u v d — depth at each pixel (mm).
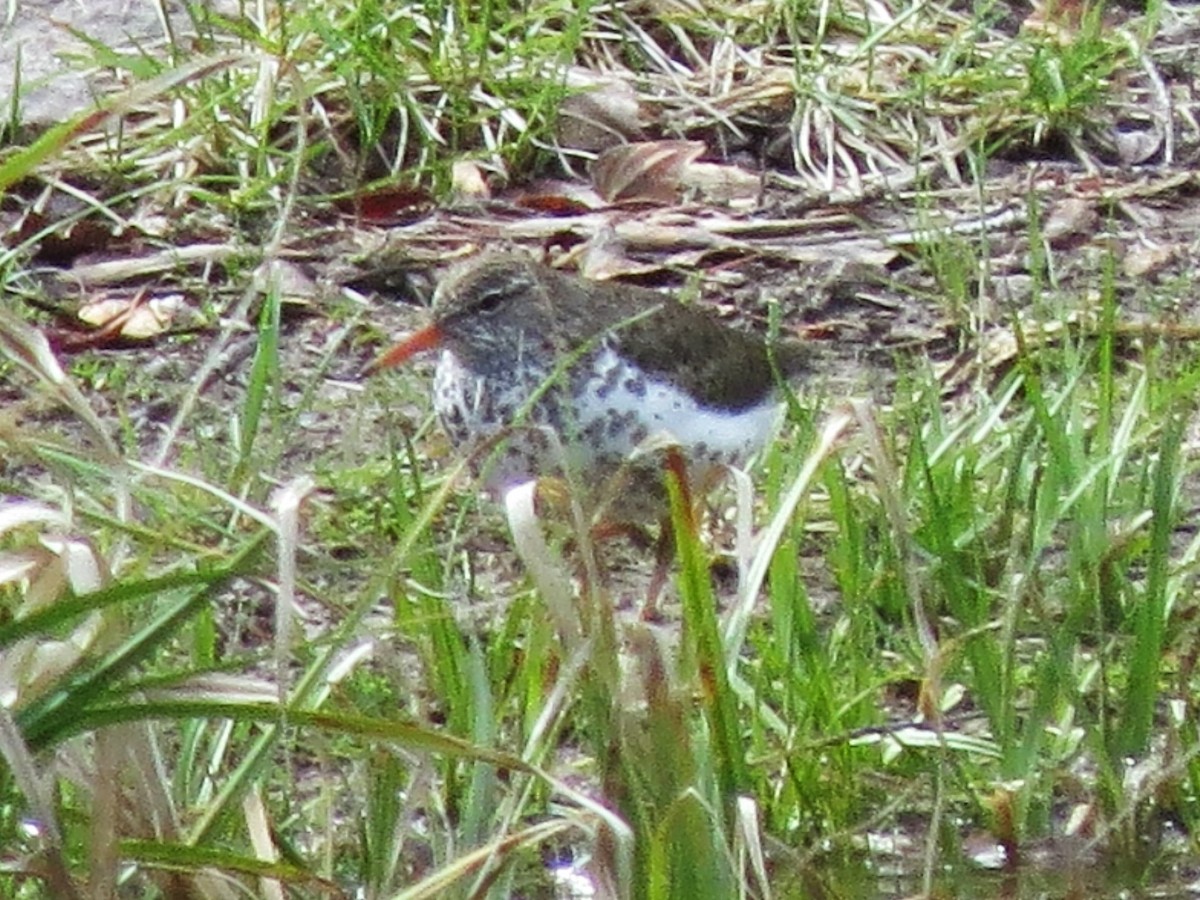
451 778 8062
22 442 6816
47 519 6723
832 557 9680
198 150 12812
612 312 9438
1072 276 12359
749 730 8539
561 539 9148
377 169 13062
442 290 9742
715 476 9531
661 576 9492
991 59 13914
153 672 7781
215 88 12820
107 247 12359
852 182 13195
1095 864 8273
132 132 12992
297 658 8164
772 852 8016
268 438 10742
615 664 7062
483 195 12977
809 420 9570
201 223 12508
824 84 13656
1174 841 8414
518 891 7891
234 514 8383
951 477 9695
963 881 8180
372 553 9367
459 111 13164
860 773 8453
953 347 11820
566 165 13188
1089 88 13578
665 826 6785
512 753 7344
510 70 13422
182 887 6742
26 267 12172
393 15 13258
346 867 7805
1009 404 11172
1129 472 10047
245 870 6574
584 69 13844
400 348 9859
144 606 7543
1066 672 8430
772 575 8672
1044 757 8781
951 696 9008
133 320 11734
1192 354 11398
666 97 13648
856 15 14359
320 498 10273
